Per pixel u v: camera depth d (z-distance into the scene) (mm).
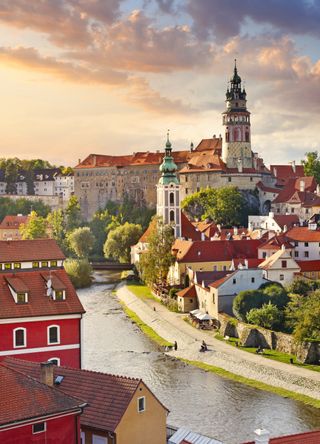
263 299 156250
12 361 79375
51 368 69500
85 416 67312
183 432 72250
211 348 142625
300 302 151000
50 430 61406
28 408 60625
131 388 67812
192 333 157250
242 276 163750
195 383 122188
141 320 177375
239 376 125938
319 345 129000
